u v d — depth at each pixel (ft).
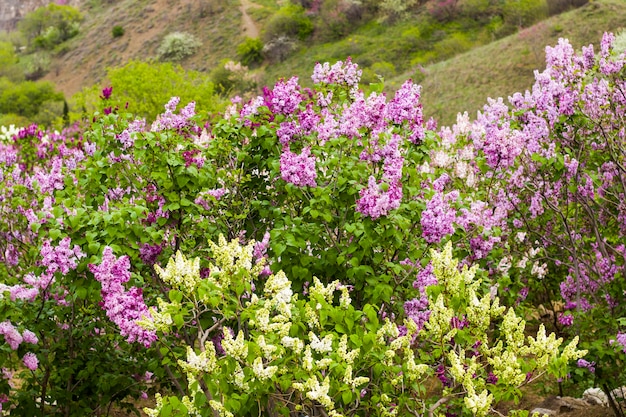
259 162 11.64
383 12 89.66
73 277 10.37
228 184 11.56
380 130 11.02
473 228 11.84
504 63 45.50
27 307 10.87
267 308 8.90
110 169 11.25
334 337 8.90
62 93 107.65
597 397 13.09
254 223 11.83
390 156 10.90
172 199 10.94
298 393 9.24
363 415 9.91
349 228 10.32
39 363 11.66
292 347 8.73
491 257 11.87
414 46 79.61
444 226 10.58
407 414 9.34
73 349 11.66
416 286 10.78
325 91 12.07
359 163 10.99
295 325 8.95
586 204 12.85
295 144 11.48
